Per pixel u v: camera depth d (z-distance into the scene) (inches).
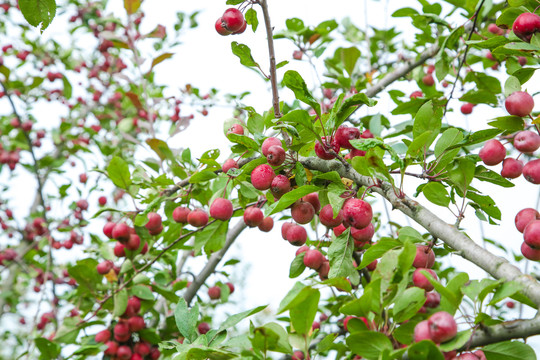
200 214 128.9
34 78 287.1
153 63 212.4
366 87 197.2
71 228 247.1
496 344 68.6
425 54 174.1
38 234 269.3
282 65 106.4
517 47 92.5
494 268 70.8
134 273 155.3
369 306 69.1
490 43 108.8
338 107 91.6
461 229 106.1
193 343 88.4
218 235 136.2
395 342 70.1
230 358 80.7
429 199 90.7
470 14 162.6
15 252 259.1
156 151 167.8
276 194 97.8
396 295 70.4
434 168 93.2
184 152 148.9
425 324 64.6
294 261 112.9
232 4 99.6
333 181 91.4
